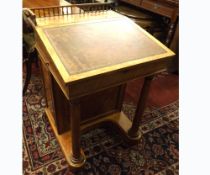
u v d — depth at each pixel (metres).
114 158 1.33
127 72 0.87
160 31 2.41
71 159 1.20
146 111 1.74
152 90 2.01
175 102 1.88
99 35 1.00
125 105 1.79
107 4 1.31
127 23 1.15
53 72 0.88
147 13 2.54
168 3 1.99
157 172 1.27
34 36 1.08
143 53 0.92
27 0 1.84
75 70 0.76
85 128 1.39
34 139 1.41
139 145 1.43
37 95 1.79
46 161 1.28
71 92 0.77
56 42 0.90
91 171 1.25
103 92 1.30
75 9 1.43
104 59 0.84
